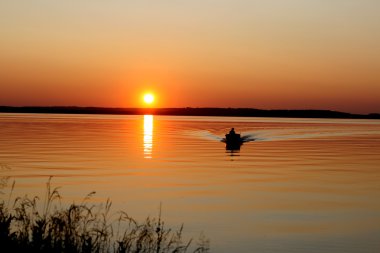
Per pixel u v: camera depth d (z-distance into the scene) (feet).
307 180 103.76
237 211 71.41
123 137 266.98
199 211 71.36
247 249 52.60
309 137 299.79
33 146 188.85
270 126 493.77
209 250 52.11
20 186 87.97
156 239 45.34
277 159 152.46
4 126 384.27
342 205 76.74
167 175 109.70
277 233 59.52
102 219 60.34
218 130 379.14
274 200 80.53
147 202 77.15
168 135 297.12
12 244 35.60
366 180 104.73
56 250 35.29
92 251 36.76
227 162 140.87
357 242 55.98
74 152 165.17
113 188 89.71
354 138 296.10
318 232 60.08
